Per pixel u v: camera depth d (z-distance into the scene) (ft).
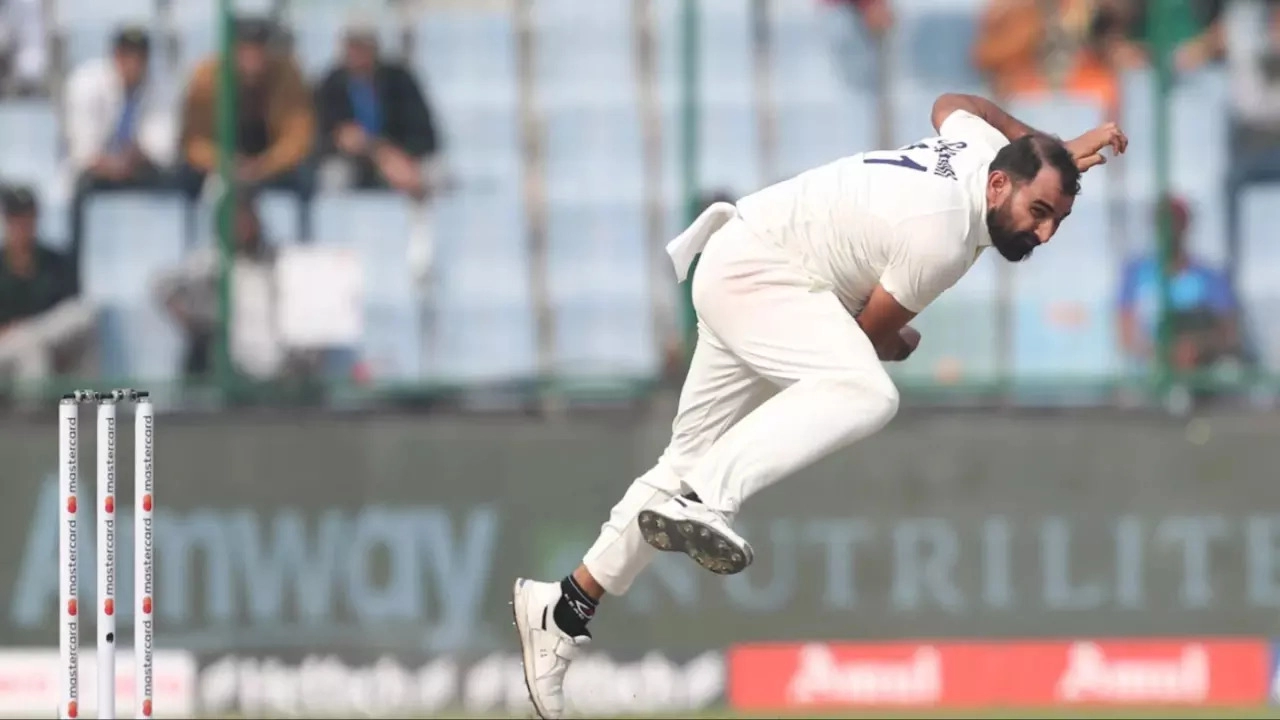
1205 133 110.32
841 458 105.70
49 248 107.65
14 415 106.01
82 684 103.50
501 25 109.70
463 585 105.60
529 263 108.78
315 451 105.91
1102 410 106.83
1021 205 62.08
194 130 108.27
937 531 105.81
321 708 104.68
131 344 107.45
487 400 107.14
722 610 104.99
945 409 106.52
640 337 108.37
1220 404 107.24
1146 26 109.60
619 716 103.86
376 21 109.09
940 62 110.32
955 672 105.50
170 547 105.19
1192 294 108.06
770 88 110.11
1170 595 106.11
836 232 63.67
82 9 108.99
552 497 106.11
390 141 108.78
